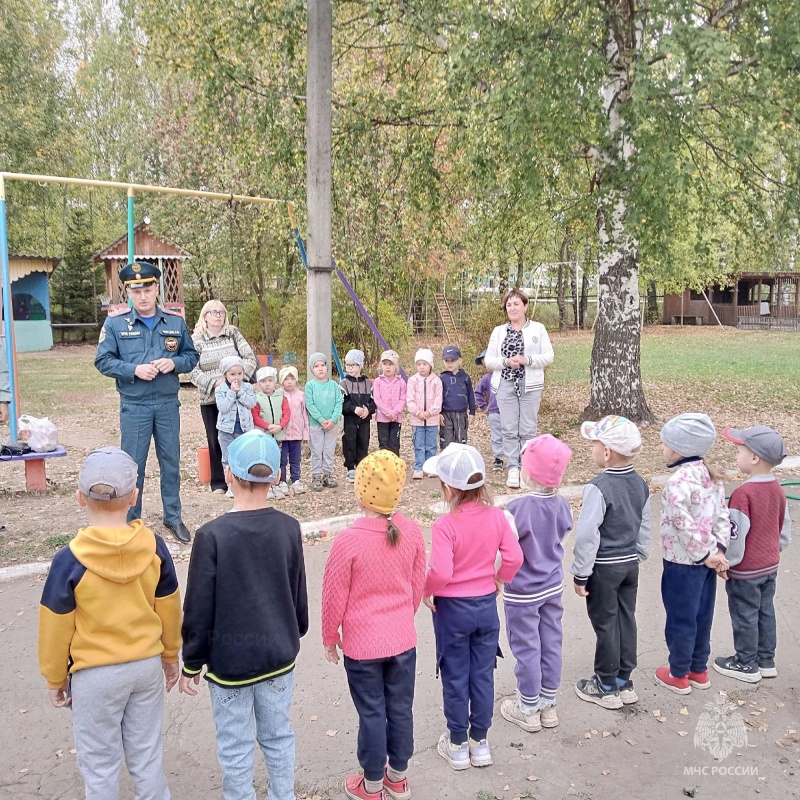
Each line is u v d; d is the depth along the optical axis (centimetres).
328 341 846
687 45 704
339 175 1023
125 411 567
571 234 1192
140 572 254
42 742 334
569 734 341
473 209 1113
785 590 506
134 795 274
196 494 732
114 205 3303
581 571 344
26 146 2480
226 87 941
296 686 384
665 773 311
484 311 1352
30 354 2452
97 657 249
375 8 911
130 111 2864
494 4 791
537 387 751
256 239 1747
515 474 765
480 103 816
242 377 691
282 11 845
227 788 266
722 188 1087
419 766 319
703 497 357
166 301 1695
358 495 290
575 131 813
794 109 808
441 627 314
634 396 1120
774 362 2166
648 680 392
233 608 259
